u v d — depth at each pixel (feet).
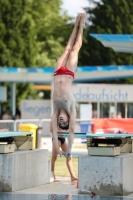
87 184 72.90
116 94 206.08
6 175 75.41
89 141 73.56
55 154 87.97
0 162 75.61
